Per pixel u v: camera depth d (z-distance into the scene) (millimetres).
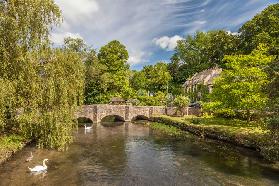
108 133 47844
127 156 30719
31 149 30656
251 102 36406
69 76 29047
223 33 75812
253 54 42156
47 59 26703
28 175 23188
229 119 49562
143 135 45531
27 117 26172
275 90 26625
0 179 21938
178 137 42969
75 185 21422
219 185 21500
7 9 24625
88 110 64312
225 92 41344
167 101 81312
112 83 76062
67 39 66312
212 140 39188
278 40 56844
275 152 26547
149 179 22984
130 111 69062
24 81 25172
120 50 83250
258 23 63062
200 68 99438
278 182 22094
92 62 69125
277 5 61031
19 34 24688
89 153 31812
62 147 29875
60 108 27219
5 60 24422
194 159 29250
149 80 103438
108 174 24250
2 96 22703
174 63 111438
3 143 28750
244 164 26953
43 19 25641
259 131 35312
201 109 61188
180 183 22031
